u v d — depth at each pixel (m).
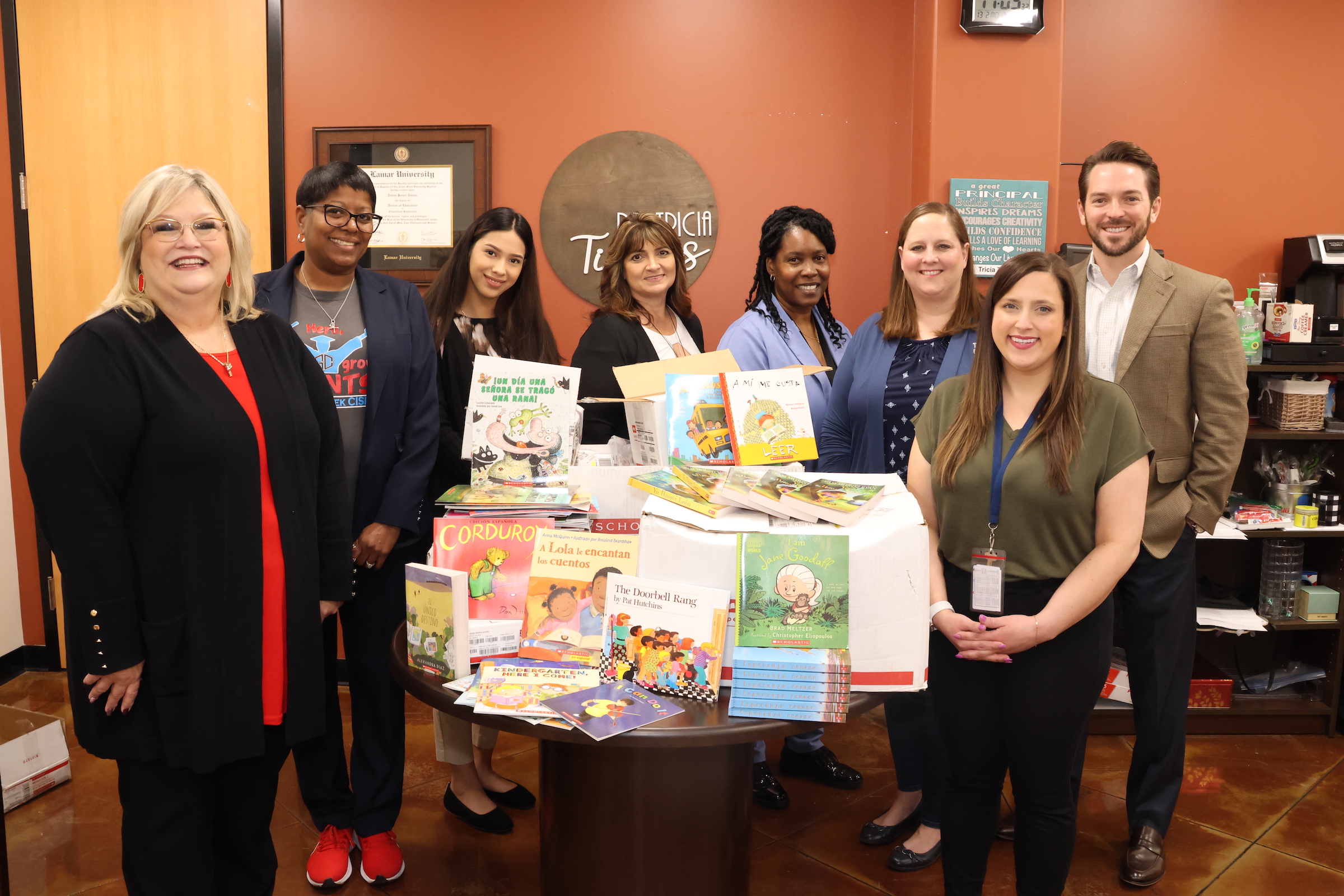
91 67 3.17
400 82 3.18
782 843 2.36
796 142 3.20
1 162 3.21
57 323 3.26
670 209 3.23
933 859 2.25
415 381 2.11
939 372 2.12
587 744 1.42
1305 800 2.56
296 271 2.10
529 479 1.78
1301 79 3.13
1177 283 2.19
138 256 1.48
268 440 1.54
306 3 3.15
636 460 1.98
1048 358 1.64
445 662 1.50
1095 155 2.22
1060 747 1.64
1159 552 2.19
